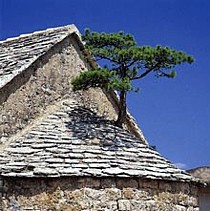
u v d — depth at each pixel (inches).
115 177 438.3
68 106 539.2
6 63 518.9
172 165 487.8
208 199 535.2
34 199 422.3
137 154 480.7
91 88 584.4
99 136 490.6
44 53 522.9
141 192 448.1
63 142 466.9
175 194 468.8
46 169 424.5
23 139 468.8
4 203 417.7
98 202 429.7
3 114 468.1
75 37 580.4
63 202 423.8
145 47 509.7
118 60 512.7
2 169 420.5
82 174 427.5
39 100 513.0
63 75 553.9
